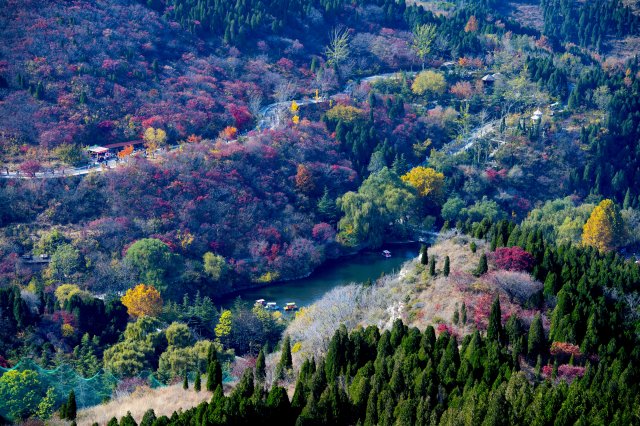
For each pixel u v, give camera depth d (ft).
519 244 616.80
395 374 445.37
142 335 643.04
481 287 556.10
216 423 417.08
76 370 593.01
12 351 631.56
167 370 590.14
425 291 573.74
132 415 476.54
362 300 608.19
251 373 466.29
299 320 652.89
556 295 551.18
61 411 483.51
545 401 417.49
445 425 405.18
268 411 433.48
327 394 432.25
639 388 439.63
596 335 495.82
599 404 417.08
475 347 471.21
